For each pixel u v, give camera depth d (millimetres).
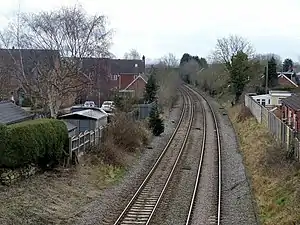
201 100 80188
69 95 47562
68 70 40656
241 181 24797
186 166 29234
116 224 17438
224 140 39875
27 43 42562
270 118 36562
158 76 71625
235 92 70375
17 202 17969
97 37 44000
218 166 29281
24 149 20734
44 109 40344
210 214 19078
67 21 42312
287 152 25312
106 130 32312
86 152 27812
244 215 18922
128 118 36656
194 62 142250
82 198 20859
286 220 16781
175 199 21422
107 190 22859
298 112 35156
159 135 41719
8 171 19984
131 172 27625
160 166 29516
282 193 20234
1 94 45938
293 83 86000
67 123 29984
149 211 19375
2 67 45125
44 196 19641
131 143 32844
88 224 17344
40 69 40750
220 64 92438
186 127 47406
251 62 74688
